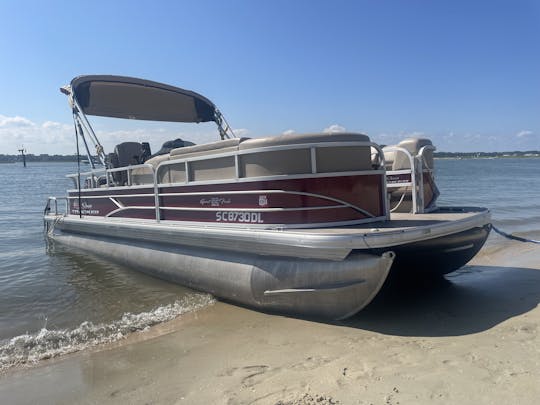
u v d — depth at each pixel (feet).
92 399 11.00
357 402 9.65
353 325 14.42
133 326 16.05
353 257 13.65
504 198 66.74
